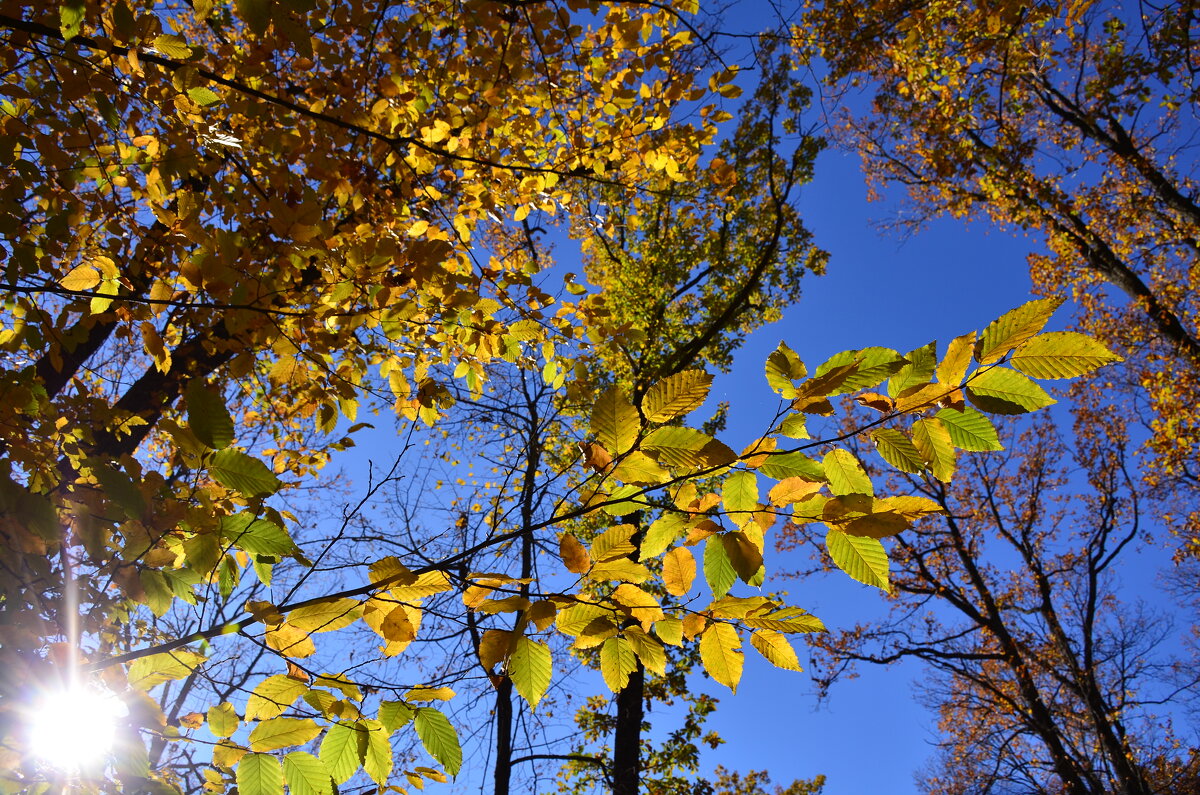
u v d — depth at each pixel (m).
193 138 2.58
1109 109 9.64
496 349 3.14
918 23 8.03
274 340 2.53
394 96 3.12
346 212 3.35
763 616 1.20
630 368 9.08
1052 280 13.26
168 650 1.47
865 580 1.15
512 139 4.02
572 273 3.37
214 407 1.18
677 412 1.18
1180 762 12.48
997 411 1.05
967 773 14.43
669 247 10.99
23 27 1.97
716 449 1.18
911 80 9.92
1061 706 13.57
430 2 3.56
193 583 1.49
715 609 1.21
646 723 8.48
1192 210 10.20
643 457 1.21
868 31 7.91
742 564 1.23
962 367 1.08
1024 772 12.64
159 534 1.41
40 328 2.31
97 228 2.83
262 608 1.34
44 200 2.53
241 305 2.03
